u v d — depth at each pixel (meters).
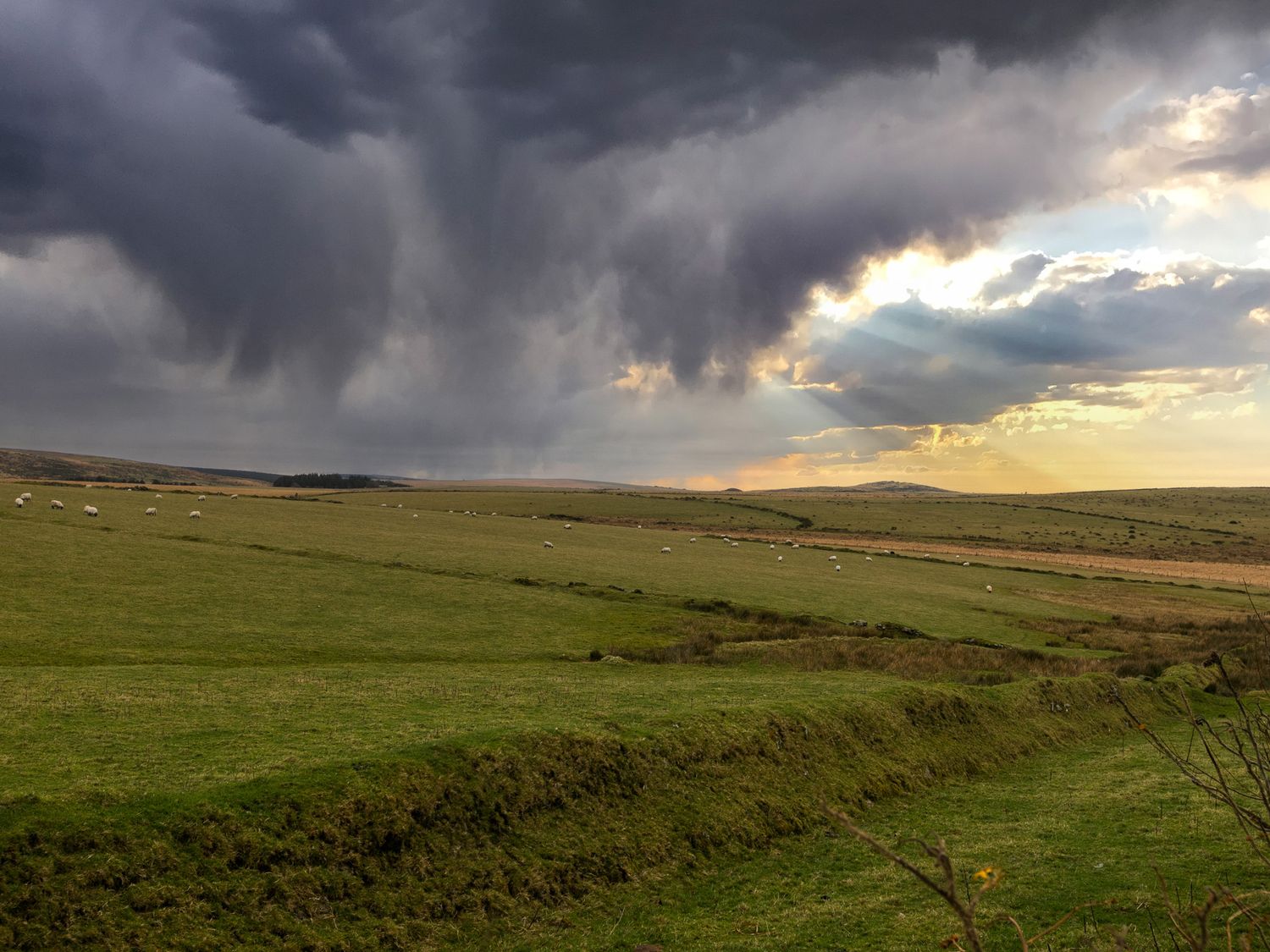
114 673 28.36
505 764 18.69
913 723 27.86
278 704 24.36
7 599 38.66
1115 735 33.12
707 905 16.33
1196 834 18.66
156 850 13.88
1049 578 94.19
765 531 145.38
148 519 68.62
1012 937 13.66
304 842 15.10
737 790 20.95
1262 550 145.75
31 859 13.02
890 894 16.25
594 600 55.12
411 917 14.59
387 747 19.08
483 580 57.91
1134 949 12.26
